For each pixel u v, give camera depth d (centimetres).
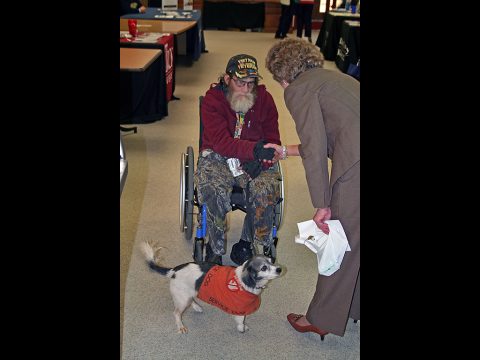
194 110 571
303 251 293
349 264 193
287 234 312
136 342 215
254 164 246
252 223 253
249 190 247
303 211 345
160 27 610
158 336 219
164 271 220
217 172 248
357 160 179
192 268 217
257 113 256
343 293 197
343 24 798
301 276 268
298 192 374
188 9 816
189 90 659
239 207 255
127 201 343
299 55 191
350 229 189
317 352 214
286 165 423
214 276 211
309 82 186
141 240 295
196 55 846
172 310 237
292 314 231
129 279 259
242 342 218
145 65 374
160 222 317
